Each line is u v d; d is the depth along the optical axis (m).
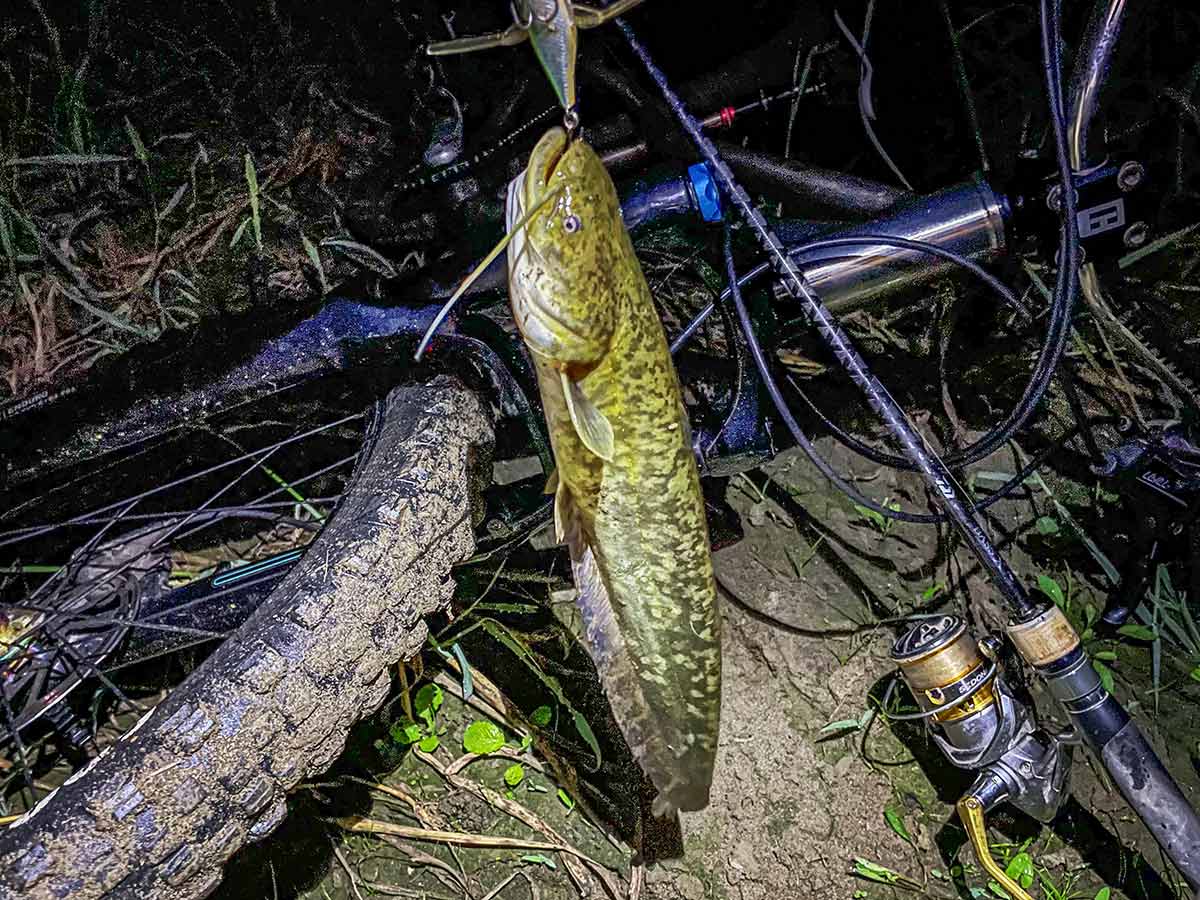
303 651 0.40
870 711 0.66
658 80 0.56
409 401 0.50
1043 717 0.66
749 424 0.58
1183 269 0.72
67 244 0.66
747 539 0.69
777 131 0.71
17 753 0.50
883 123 0.72
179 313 0.67
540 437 0.55
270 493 0.57
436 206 0.60
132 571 0.55
